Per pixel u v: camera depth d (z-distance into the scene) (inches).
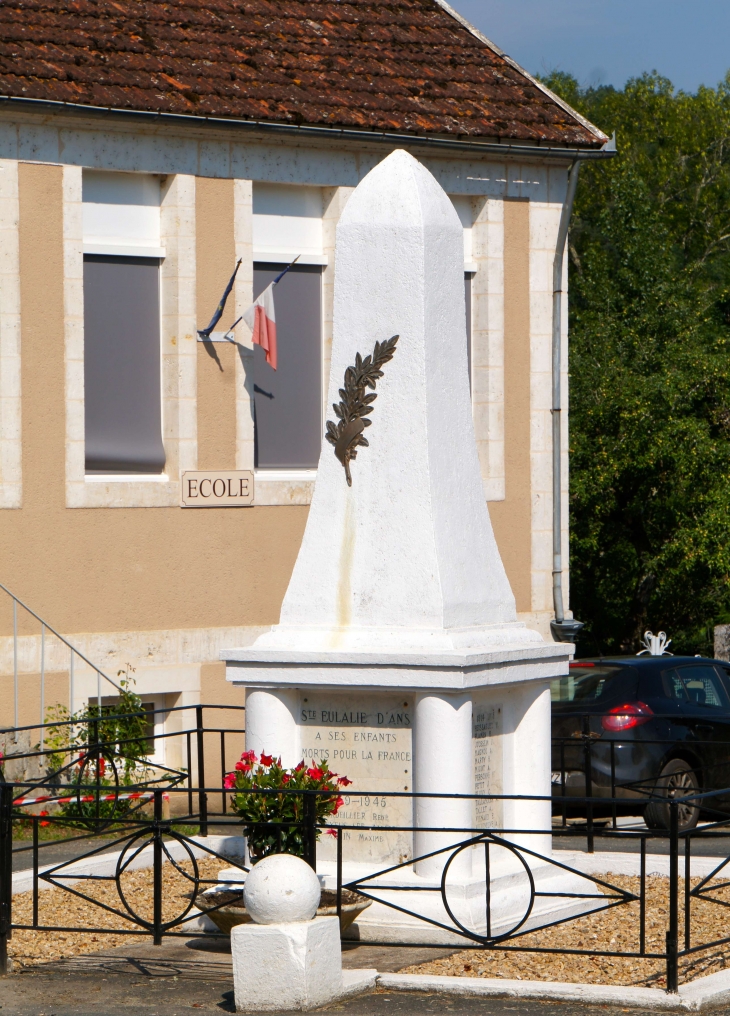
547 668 488.1
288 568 829.2
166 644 787.4
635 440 1175.6
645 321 1398.9
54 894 526.0
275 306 839.1
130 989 404.8
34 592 749.3
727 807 719.7
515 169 906.7
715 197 2075.5
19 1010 385.1
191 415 800.3
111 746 665.6
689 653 1306.6
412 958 435.8
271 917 382.6
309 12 896.9
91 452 780.0
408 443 479.8
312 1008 379.6
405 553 474.9
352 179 848.3
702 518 1173.1
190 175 797.2
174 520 792.9
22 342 747.4
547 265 921.5
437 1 957.8
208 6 856.9
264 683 476.1
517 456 915.4
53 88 746.2
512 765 489.4
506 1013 376.8
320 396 854.5
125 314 791.7
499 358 905.5
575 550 1245.7
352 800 470.9
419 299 481.4
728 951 440.1
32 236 749.3
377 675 459.8
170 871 562.6
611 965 426.9
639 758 689.6
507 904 462.9
